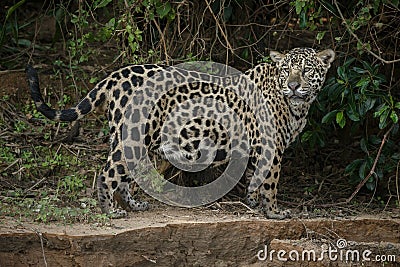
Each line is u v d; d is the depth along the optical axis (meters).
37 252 8.31
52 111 9.20
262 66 9.88
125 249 8.55
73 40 11.91
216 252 8.97
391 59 11.96
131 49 10.63
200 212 9.91
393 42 11.72
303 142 11.83
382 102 10.59
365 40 10.91
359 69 10.38
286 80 9.43
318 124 11.21
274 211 9.62
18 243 8.27
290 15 11.53
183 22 11.78
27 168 10.85
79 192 10.38
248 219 9.26
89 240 8.35
